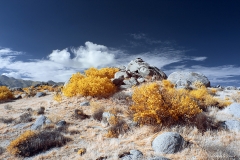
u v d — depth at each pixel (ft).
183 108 25.90
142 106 26.61
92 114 33.50
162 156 17.38
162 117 25.85
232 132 22.76
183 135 21.99
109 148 20.58
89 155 19.27
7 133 27.14
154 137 22.00
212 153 17.11
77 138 24.50
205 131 23.39
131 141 22.06
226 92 50.75
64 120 30.27
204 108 33.27
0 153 21.08
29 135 22.88
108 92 46.62
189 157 17.26
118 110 34.04
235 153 17.04
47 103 45.75
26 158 20.16
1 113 39.24
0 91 60.03
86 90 45.24
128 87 52.70
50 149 21.86
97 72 61.46
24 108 43.42
